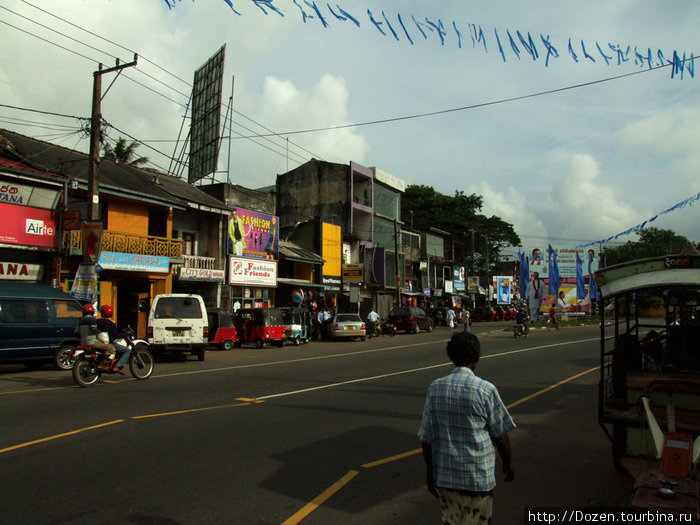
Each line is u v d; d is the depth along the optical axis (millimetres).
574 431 7613
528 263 45938
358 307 38125
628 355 6352
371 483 5250
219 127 28234
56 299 14461
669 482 3699
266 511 4492
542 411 8945
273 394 10016
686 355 6602
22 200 18234
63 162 20062
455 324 41062
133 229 22672
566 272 46812
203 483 5125
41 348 13875
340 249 37125
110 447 6281
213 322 21078
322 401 9336
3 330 13156
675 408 5543
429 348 20906
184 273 24078
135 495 4777
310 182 41094
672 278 5441
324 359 16859
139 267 21719
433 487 3303
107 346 11195
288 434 7027
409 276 48781
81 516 4297
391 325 30781
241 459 5902
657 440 4566
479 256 65750
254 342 22531
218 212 26422
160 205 23266
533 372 13711
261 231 29500
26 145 21562
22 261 18469
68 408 8562
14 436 6750
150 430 7117
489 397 3213
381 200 44219
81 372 10922
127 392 10211
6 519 4215
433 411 3271
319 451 6285
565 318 44688
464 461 3127
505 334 30312
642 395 5277
